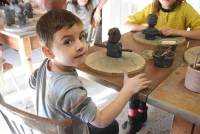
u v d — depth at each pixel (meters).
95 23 2.57
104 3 2.67
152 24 1.44
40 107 0.93
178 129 0.89
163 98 0.83
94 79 1.02
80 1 2.49
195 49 1.26
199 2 2.34
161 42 1.35
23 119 0.72
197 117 0.74
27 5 2.15
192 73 0.84
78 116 0.82
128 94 0.87
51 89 0.84
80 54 0.86
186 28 1.75
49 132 0.72
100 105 2.11
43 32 0.84
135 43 1.39
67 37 0.82
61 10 0.87
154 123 1.87
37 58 2.99
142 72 1.03
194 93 0.85
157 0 1.74
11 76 2.47
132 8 2.90
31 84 1.04
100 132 1.15
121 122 1.88
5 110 0.75
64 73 0.86
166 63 1.06
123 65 1.07
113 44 1.14
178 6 1.73
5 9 1.98
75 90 0.80
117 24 3.07
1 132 1.75
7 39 1.97
